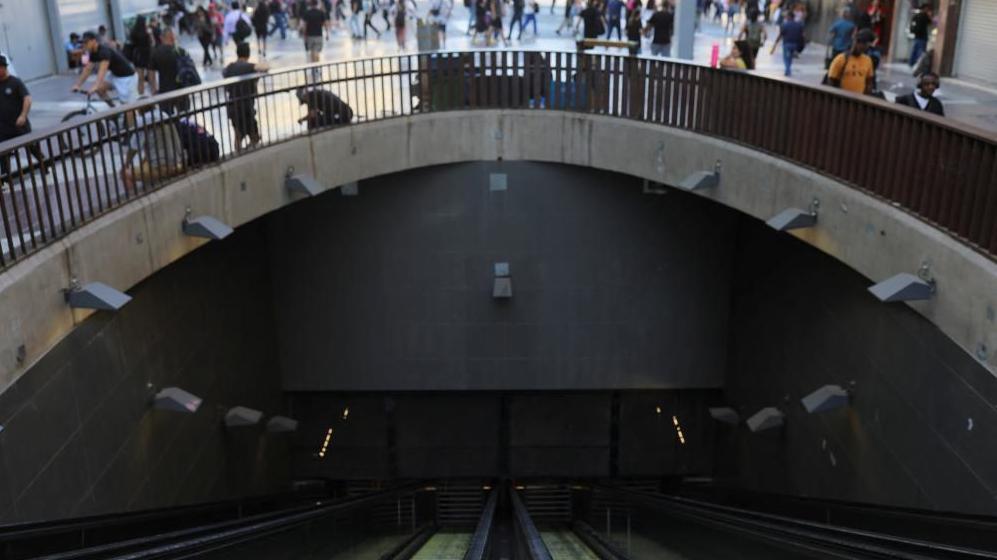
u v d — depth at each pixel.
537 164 16.98
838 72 11.42
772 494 13.21
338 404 19.36
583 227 17.39
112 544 6.88
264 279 17.34
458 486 19.97
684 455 19.48
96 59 13.92
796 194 11.09
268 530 8.18
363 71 15.07
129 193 10.01
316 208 17.36
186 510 10.90
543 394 19.38
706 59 20.80
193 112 11.23
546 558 7.61
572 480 19.66
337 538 11.71
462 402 19.45
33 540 7.02
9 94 10.63
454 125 16.33
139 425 11.09
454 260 17.58
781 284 14.47
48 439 8.55
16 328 7.81
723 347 18.09
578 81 15.80
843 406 11.67
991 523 6.67
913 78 17.50
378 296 17.84
